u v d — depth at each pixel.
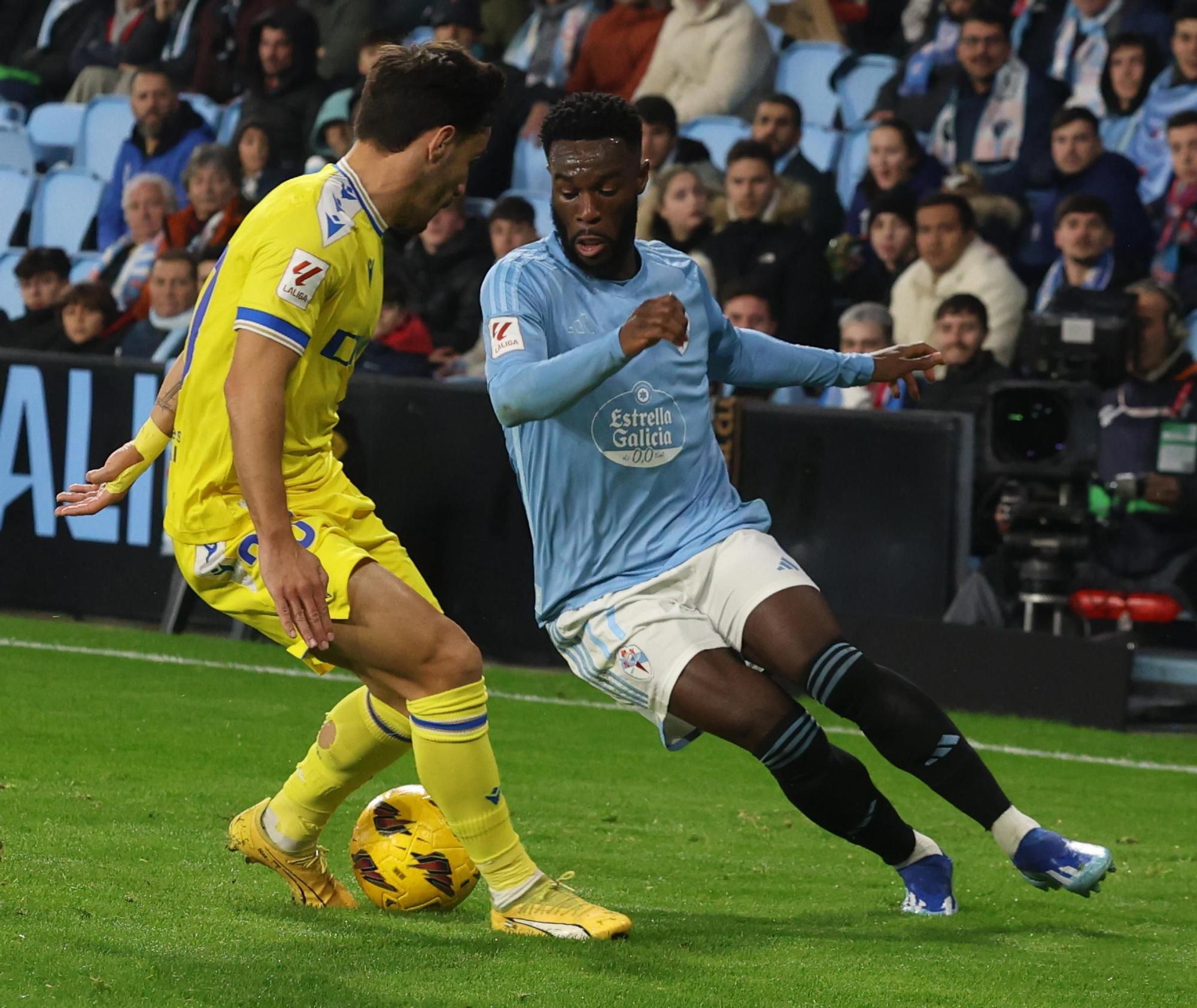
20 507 32.38
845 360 13.95
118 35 46.44
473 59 11.11
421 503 29.78
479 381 29.61
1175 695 26.55
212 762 18.84
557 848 15.59
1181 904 14.37
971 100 35.28
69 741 19.56
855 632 27.56
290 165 40.50
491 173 38.62
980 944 12.02
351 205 10.86
